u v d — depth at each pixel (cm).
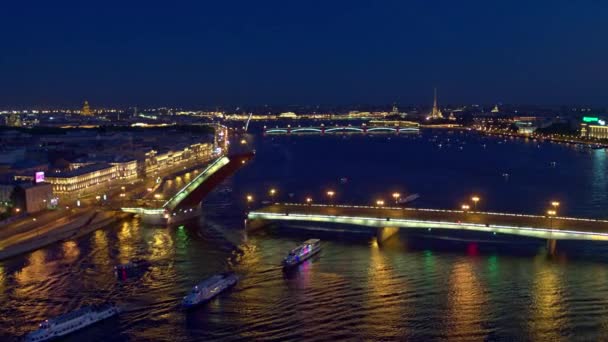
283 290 17988
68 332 15225
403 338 14825
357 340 14738
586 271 19412
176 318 16100
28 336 14812
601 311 16188
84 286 18462
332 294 17612
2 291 18062
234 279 18500
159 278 19150
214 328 15488
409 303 16900
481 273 19350
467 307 16575
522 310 16325
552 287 17988
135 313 16438
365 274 19362
